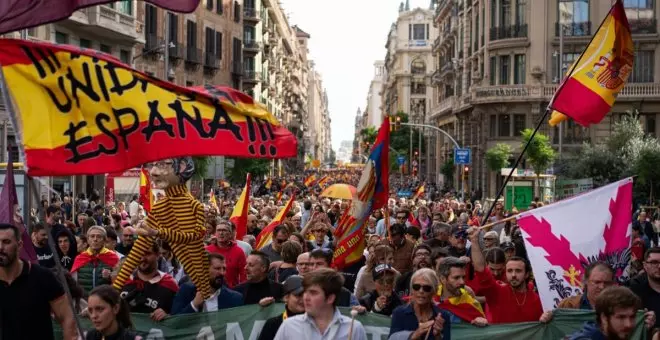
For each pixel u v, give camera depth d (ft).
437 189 239.91
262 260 30.19
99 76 22.40
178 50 183.01
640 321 25.38
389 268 28.89
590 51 37.52
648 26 170.60
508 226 62.39
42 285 21.33
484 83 191.52
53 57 21.84
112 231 40.88
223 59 216.33
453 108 233.35
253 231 59.00
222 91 23.86
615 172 135.54
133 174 104.27
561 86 37.27
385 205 38.11
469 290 29.30
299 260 29.76
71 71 22.06
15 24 20.44
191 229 27.09
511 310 29.17
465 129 222.89
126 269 27.66
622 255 31.27
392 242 39.29
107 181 102.68
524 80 181.68
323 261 29.40
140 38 147.02
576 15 177.37
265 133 23.93
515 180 122.72
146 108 22.86
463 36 228.84
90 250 37.78
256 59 276.82
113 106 22.49
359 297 32.32
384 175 37.68
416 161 308.40
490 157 168.25
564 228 31.19
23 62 21.56
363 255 40.45
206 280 27.84
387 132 37.37
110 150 22.40
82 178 131.54
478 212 79.25
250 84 266.77
